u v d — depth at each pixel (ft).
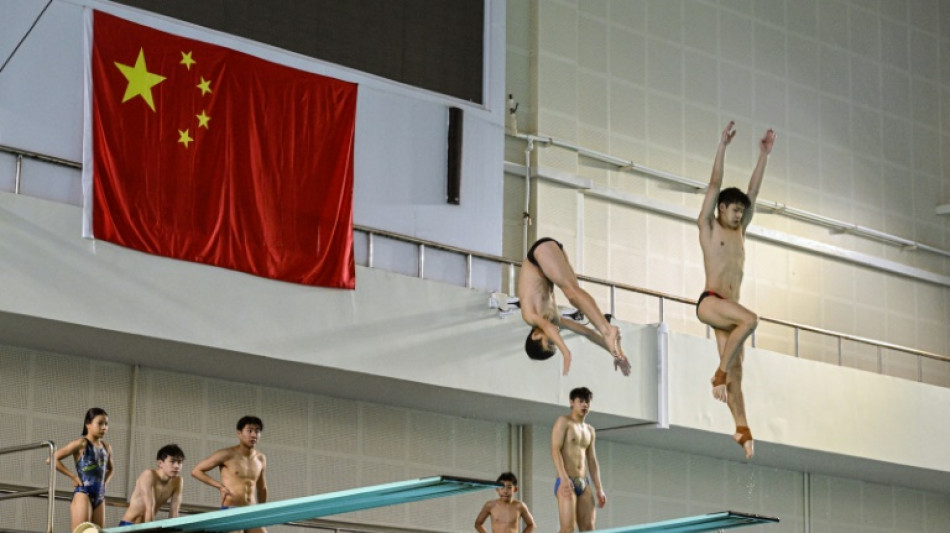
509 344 95.04
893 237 131.23
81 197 82.94
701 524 77.41
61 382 85.97
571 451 82.79
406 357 90.48
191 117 85.25
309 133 89.81
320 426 96.07
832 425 112.16
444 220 98.37
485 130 101.45
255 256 85.61
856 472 123.03
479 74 102.32
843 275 128.16
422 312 91.66
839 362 119.96
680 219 118.01
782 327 122.62
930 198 136.26
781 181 124.77
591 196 112.47
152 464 88.38
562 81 112.06
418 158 97.71
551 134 110.42
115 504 83.05
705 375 104.42
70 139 82.89
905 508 131.13
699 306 63.41
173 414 89.92
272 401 94.38
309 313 87.10
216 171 85.40
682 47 120.67
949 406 121.19
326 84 91.45
